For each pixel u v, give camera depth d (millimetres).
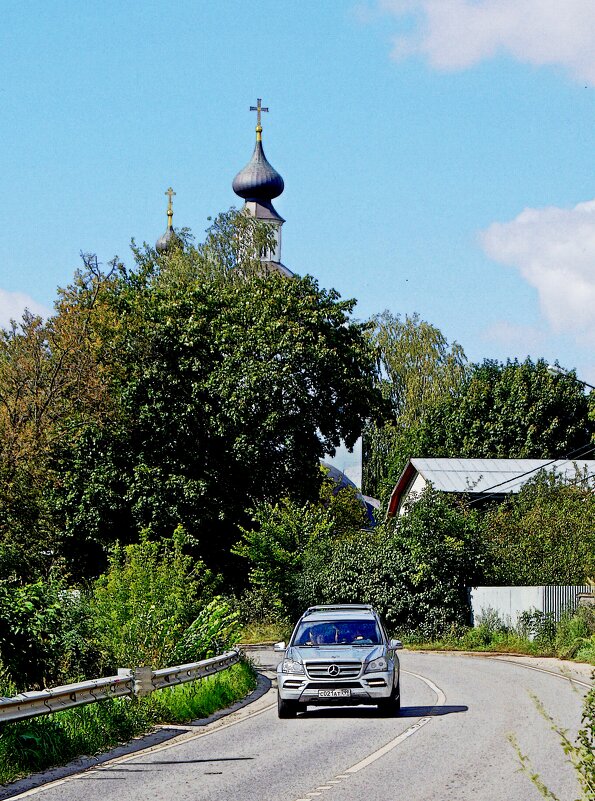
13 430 38375
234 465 57594
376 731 19359
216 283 61906
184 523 54750
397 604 51688
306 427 57438
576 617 42656
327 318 60375
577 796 12250
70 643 24109
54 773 15086
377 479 108562
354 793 12828
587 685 28203
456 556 51719
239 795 12953
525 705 23328
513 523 55844
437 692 27203
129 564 33438
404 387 98812
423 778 13812
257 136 130500
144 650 26719
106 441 54844
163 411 55094
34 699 16297
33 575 29344
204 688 24484
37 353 44750
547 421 92000
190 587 32906
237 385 55062
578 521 52750
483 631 47906
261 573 56531
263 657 44688
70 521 53969
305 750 17062
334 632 23578
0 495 34812
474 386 94938
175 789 13555
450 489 74500
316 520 60250
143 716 20094
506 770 14312
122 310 57219
